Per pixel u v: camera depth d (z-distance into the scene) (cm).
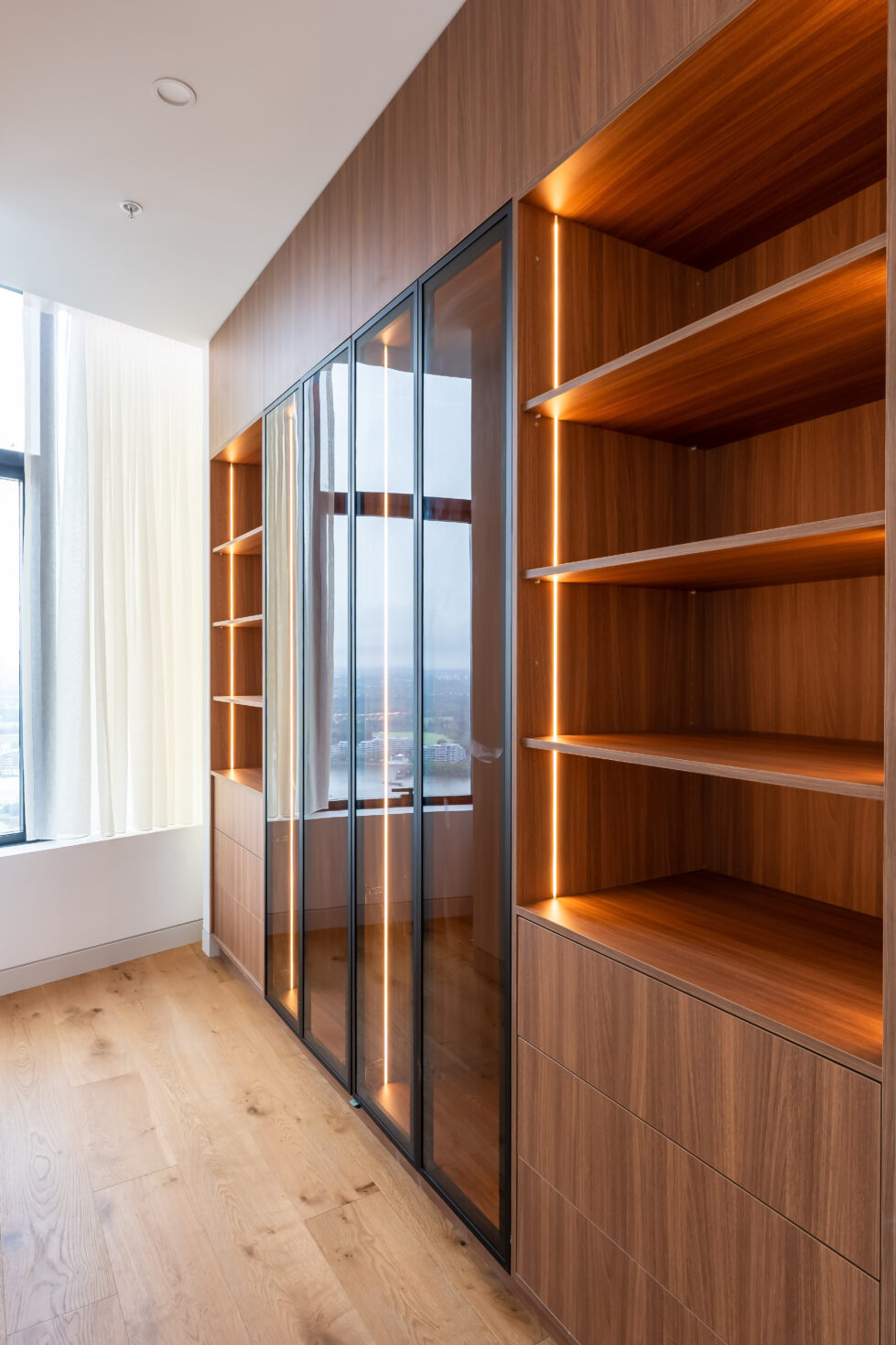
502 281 162
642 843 179
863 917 152
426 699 196
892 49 89
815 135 134
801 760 122
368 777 225
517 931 161
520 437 158
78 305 327
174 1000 317
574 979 145
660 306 178
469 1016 180
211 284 309
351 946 235
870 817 153
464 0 171
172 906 378
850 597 157
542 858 164
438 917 192
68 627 342
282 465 283
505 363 161
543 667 164
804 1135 104
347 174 229
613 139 135
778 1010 111
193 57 189
